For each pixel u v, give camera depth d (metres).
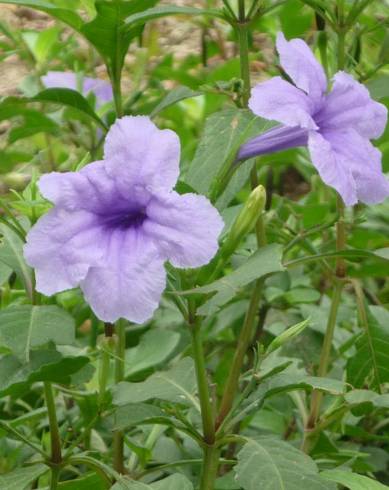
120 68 0.46
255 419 0.52
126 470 0.46
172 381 0.40
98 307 0.34
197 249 0.33
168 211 0.34
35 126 0.52
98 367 0.47
